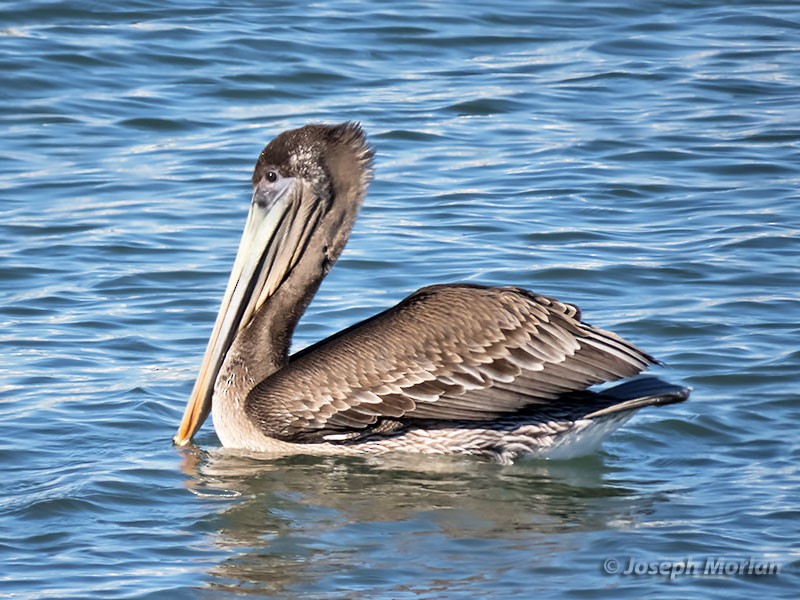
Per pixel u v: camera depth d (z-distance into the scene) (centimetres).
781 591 935
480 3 2795
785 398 1328
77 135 2134
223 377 1309
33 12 2592
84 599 933
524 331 1208
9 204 1873
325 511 1112
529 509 1113
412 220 1830
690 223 1819
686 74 2434
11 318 1536
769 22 2728
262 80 2359
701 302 1566
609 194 1923
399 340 1238
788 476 1163
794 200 1897
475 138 2141
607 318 1526
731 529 1048
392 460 1255
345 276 1652
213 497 1140
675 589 939
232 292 1320
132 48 2461
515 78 2408
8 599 932
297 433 1264
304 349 1323
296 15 2689
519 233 1780
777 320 1516
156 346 1477
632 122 2208
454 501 1138
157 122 2183
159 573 980
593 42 2606
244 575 975
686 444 1258
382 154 2069
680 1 2844
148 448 1252
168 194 1920
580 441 1240
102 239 1762
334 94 2316
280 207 1313
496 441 1244
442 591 945
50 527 1062
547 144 2112
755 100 2308
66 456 1219
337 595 941
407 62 2484
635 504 1116
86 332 1506
